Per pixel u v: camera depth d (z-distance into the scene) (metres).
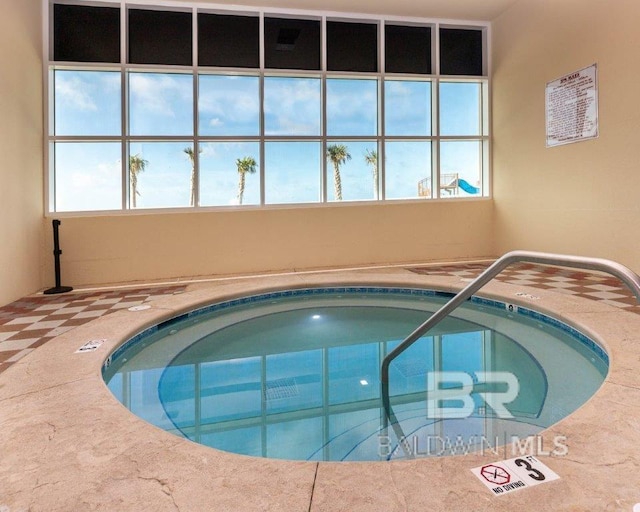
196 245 5.81
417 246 6.62
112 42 5.68
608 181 4.80
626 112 4.55
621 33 4.56
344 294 4.78
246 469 1.24
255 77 6.18
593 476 1.15
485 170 7.00
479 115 7.08
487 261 6.50
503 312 3.77
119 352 2.78
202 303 3.96
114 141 5.75
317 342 3.31
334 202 6.38
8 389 1.87
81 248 5.41
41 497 1.12
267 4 5.90
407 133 6.76
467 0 6.07
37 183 5.07
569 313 3.03
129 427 1.51
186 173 6.05
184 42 5.89
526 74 6.05
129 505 1.08
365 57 6.50
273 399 2.33
